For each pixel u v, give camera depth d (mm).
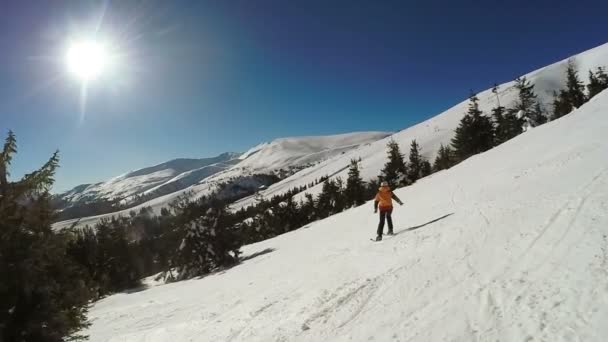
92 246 22766
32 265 5008
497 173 18078
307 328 6164
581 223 6652
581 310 4051
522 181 13367
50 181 5559
